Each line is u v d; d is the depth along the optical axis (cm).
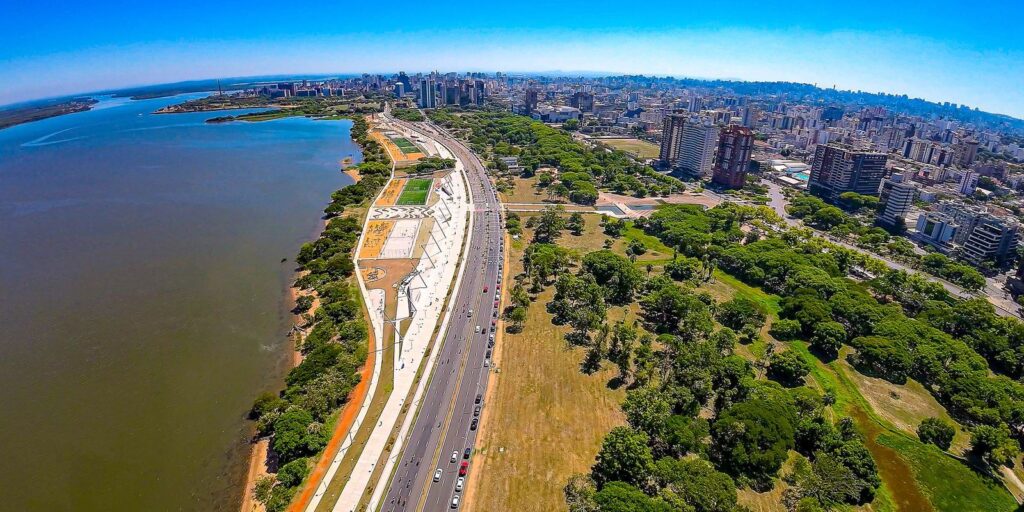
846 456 16338
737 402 18662
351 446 17588
